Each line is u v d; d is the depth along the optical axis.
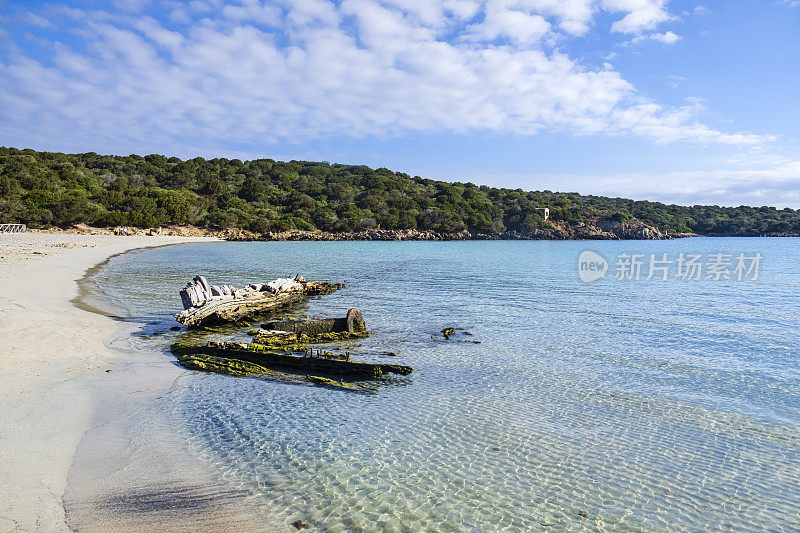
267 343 14.44
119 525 5.56
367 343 15.38
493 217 141.12
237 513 5.96
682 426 8.98
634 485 6.89
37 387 9.66
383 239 116.75
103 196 96.12
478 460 7.56
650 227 151.38
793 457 7.79
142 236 86.31
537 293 27.22
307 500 6.32
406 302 23.78
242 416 9.16
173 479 6.71
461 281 33.31
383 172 169.88
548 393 10.77
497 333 16.88
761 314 20.64
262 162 158.00
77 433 7.88
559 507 6.31
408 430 8.67
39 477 6.42
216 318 17.47
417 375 12.03
